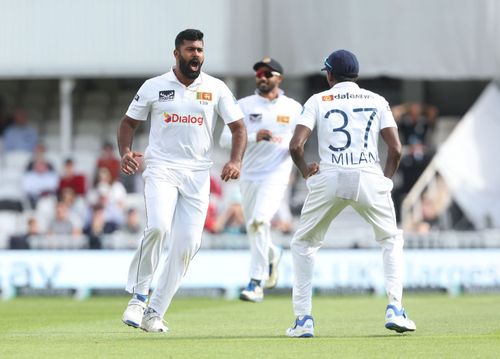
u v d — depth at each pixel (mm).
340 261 54750
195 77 26656
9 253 56344
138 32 69062
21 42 69875
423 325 31000
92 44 69438
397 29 66312
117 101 76250
